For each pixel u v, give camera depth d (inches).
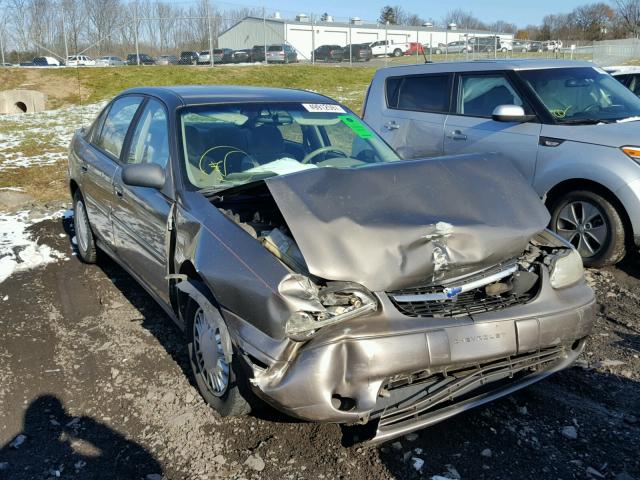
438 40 1982.0
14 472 114.1
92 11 1567.4
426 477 108.5
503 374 117.8
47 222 281.7
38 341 167.6
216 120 163.0
